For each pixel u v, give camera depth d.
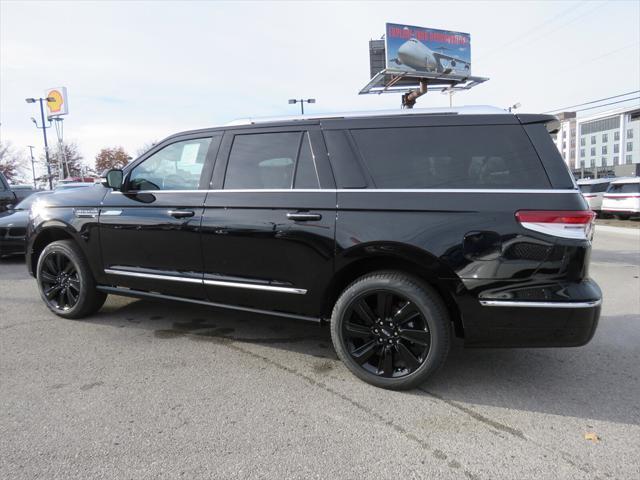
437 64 28.66
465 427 2.77
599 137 91.75
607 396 3.18
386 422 2.81
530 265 2.86
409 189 3.15
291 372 3.51
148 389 3.19
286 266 3.47
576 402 3.09
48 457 2.42
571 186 2.91
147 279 4.12
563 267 2.83
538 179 2.94
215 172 3.82
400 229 3.08
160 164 4.13
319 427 2.75
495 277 2.91
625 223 19.89
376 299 3.28
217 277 3.76
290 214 3.40
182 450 2.50
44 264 4.75
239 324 4.60
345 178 3.32
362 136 3.37
